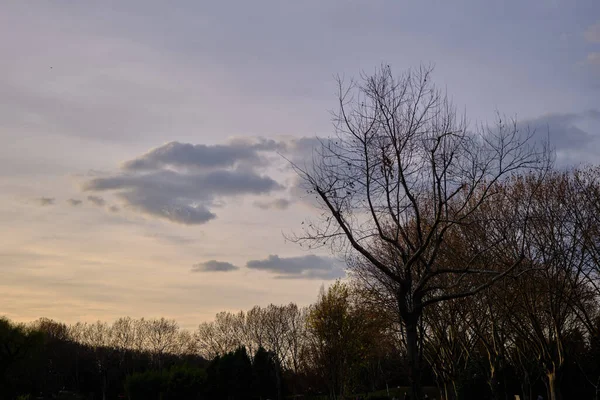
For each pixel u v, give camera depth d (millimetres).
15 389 70812
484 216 32375
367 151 21500
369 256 21000
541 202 36531
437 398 69500
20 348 66250
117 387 119938
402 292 21234
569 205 37594
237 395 81500
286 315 106688
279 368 94938
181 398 83750
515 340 49188
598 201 37219
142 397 88250
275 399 88062
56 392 113688
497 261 35719
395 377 83438
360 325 57406
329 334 59781
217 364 84000
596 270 38188
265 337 108625
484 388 62875
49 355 114188
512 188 36969
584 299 41781
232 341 118438
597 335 41531
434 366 51750
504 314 41531
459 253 35594
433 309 43781
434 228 21016
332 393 61688
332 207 21094
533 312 39781
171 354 135750
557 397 39781
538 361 44031
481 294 39094
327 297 60969
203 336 124688
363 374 84625
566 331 42938
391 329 47688
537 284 38406
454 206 32531
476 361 56844
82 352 125000
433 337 51656
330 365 61750
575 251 37625
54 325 130750
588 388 57656
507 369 64750
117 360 125500
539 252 37000
